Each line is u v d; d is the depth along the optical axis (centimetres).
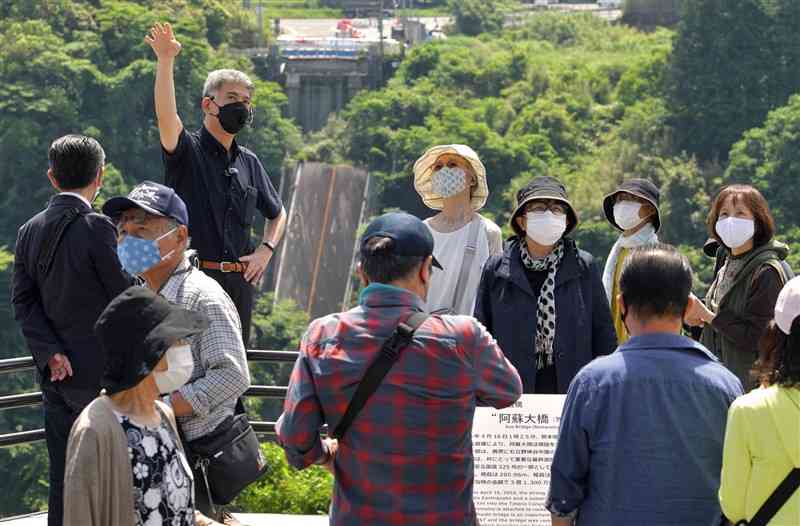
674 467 476
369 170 10888
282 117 12150
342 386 475
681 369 483
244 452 621
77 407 643
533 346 665
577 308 666
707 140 10494
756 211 687
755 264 684
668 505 475
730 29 10575
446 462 477
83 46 10219
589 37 14462
